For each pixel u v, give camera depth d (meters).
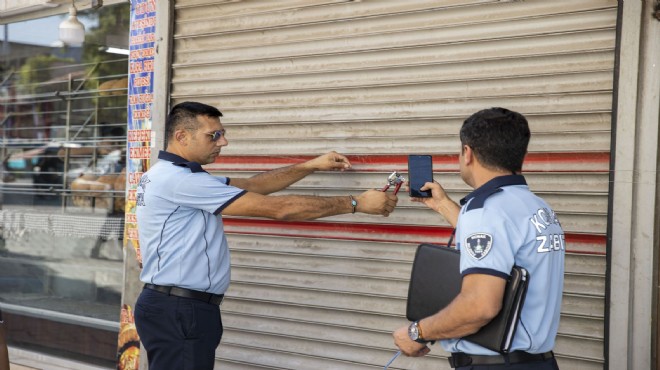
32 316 5.90
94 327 5.47
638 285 3.14
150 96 4.75
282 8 4.22
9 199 6.32
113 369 5.32
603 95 3.27
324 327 4.11
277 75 4.25
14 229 6.18
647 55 3.12
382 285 3.91
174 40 4.67
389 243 3.88
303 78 4.16
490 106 3.56
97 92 5.78
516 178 2.60
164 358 3.49
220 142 3.62
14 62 6.33
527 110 3.46
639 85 3.14
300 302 4.18
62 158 6.00
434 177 3.74
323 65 4.09
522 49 3.47
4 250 6.25
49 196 6.01
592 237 3.30
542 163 3.43
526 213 2.51
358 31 3.96
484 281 2.40
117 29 5.34
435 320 2.54
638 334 3.14
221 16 4.47
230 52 4.45
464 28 3.63
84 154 5.84
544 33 3.40
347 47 4.00
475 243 2.44
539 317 2.51
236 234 4.43
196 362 3.48
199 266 3.47
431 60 3.72
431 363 3.74
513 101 3.50
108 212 5.55
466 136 2.65
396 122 3.84
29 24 6.04
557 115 3.38
